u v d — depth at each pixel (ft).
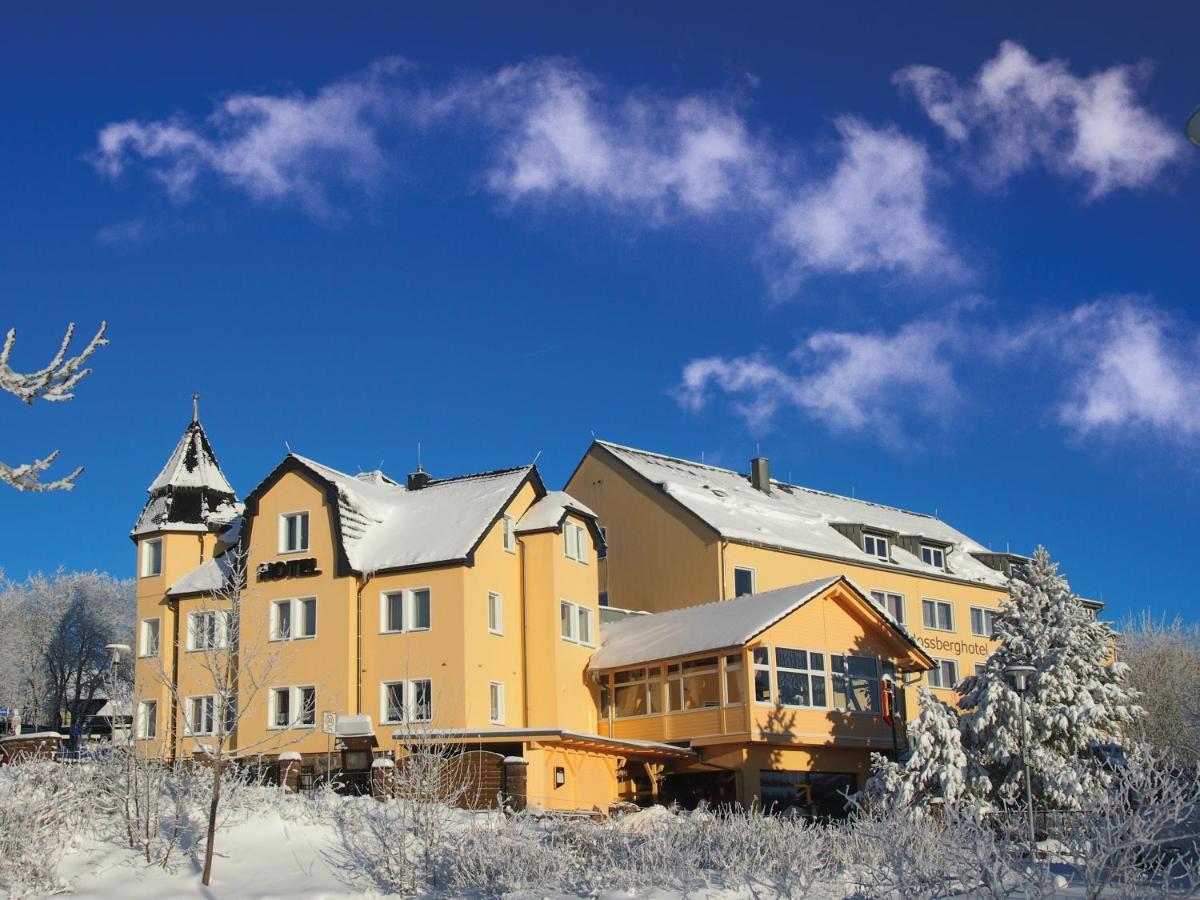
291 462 131.34
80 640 208.33
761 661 118.21
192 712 126.82
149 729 131.85
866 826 67.10
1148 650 182.19
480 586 124.16
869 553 176.55
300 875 66.39
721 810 95.14
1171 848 58.13
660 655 124.36
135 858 66.54
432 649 121.49
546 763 103.19
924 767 98.12
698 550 155.53
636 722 126.31
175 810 70.18
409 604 123.85
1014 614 105.70
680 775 123.03
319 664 124.57
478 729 109.29
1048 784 96.17
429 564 123.03
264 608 128.26
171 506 140.36
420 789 71.72
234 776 79.77
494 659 124.26
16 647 202.28
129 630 213.25
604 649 133.39
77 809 69.62
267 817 74.18
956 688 108.88
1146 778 56.03
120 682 81.76
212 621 79.82
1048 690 100.99
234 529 140.87
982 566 194.29
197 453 144.77
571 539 135.33
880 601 171.32
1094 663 104.78
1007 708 100.37
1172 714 157.48
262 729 123.54
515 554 131.34
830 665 124.16
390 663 123.03
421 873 67.72
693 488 167.84
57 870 63.46
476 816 80.94
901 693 130.72
